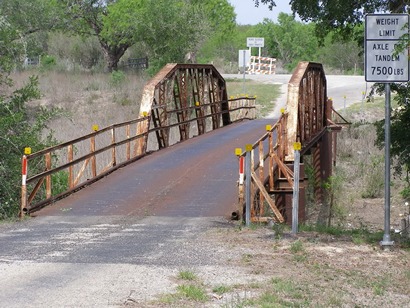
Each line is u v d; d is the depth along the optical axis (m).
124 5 53.50
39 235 14.03
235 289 9.61
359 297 9.44
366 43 12.33
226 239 13.34
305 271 10.75
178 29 51.78
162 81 26.34
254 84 58.16
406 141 18.36
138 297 9.12
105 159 25.62
